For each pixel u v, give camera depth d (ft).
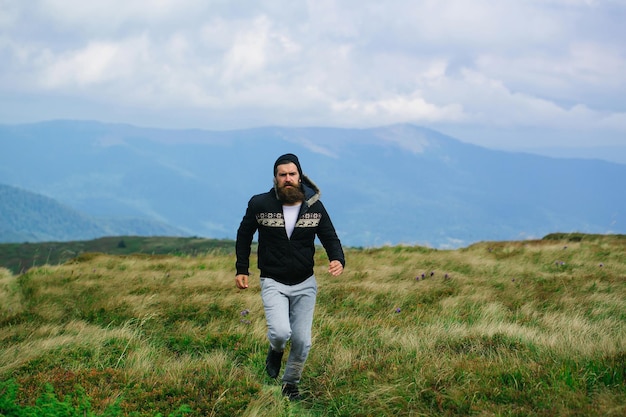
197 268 53.72
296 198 18.48
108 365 22.39
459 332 25.39
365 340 25.30
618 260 52.65
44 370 21.24
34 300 38.63
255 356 23.18
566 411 14.61
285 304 18.76
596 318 30.60
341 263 18.85
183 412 16.44
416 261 53.67
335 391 19.02
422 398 17.16
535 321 29.01
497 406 15.60
